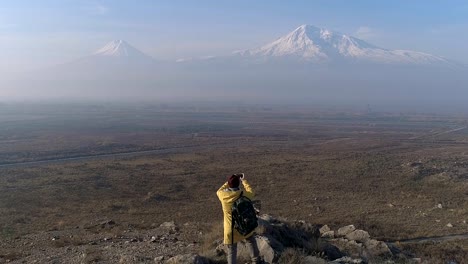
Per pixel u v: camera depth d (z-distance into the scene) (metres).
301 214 36.44
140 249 14.78
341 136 147.25
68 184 57.25
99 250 15.13
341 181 57.78
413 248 22.97
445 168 65.12
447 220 33.19
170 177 64.69
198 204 44.41
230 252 9.75
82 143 120.62
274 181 58.41
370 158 81.44
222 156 93.75
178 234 19.27
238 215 9.62
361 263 11.88
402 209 38.59
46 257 14.96
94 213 38.88
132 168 75.00
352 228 20.72
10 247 18.92
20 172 68.81
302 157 89.19
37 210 40.31
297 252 11.55
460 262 20.03
